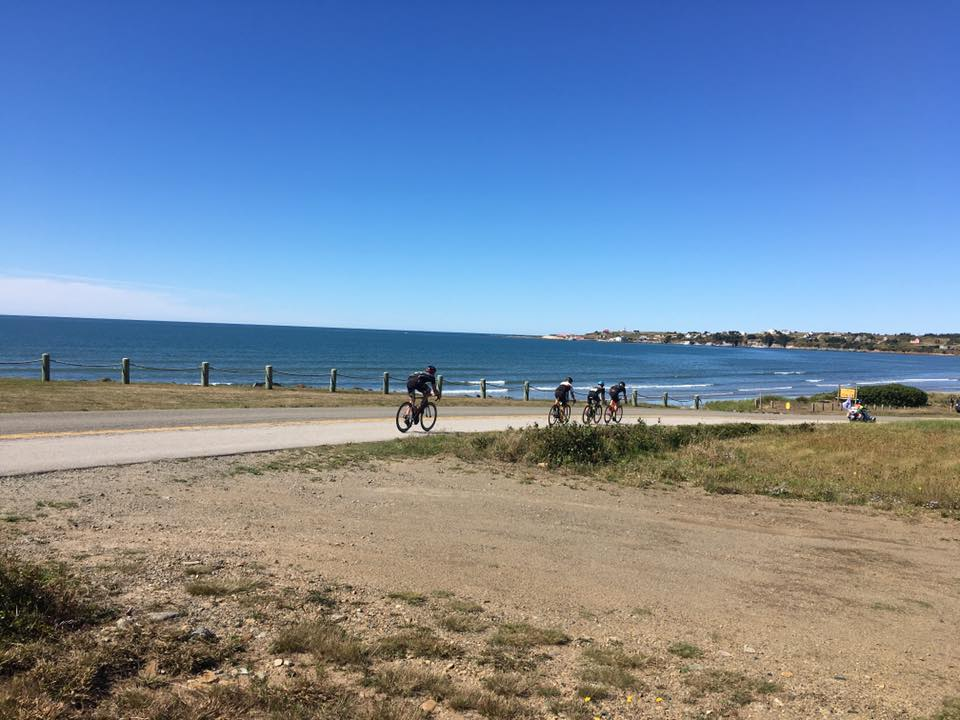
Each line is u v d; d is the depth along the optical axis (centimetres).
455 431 1753
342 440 1427
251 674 369
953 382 9725
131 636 389
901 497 1255
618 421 2394
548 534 834
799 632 549
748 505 1158
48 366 2281
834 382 8981
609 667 432
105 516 711
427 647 432
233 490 898
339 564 618
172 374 5588
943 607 645
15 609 382
